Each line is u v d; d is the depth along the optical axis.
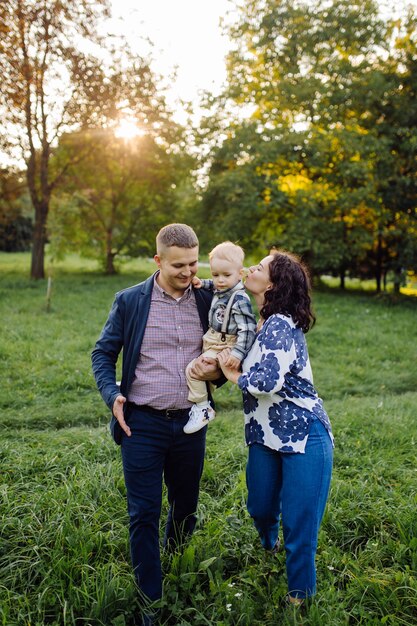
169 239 2.65
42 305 12.92
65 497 3.71
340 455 4.70
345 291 18.48
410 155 15.72
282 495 2.72
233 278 2.80
